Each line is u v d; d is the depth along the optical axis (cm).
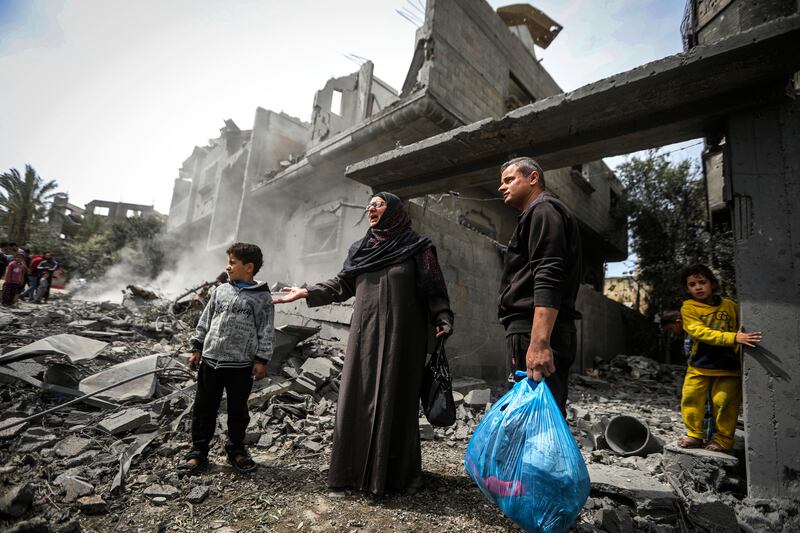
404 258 246
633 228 1384
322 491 226
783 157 280
